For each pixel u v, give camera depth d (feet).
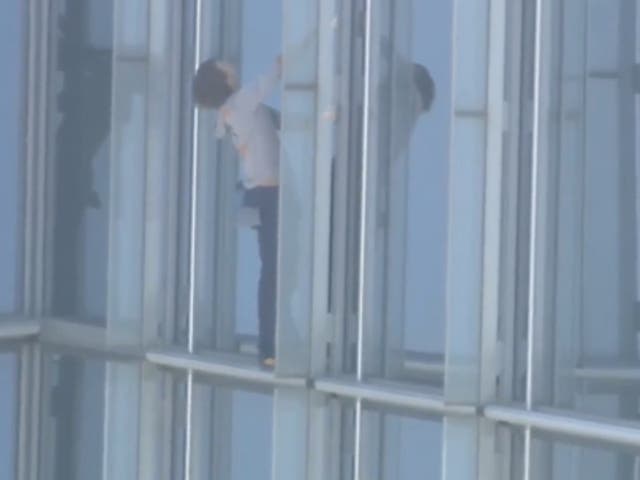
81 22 154.51
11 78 157.28
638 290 112.68
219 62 141.08
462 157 121.80
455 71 121.60
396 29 129.39
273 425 136.26
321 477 134.00
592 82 115.65
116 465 149.69
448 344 122.52
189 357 144.05
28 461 156.87
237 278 141.49
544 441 118.42
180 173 147.74
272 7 139.44
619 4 113.70
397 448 128.26
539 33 119.24
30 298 157.38
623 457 112.78
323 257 134.21
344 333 133.69
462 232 122.01
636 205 112.78
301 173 134.31
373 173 131.23
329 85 133.59
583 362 116.67
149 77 148.15
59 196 156.35
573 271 117.29
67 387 155.33
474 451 121.90
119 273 149.28
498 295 122.01
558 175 118.32
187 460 145.38
